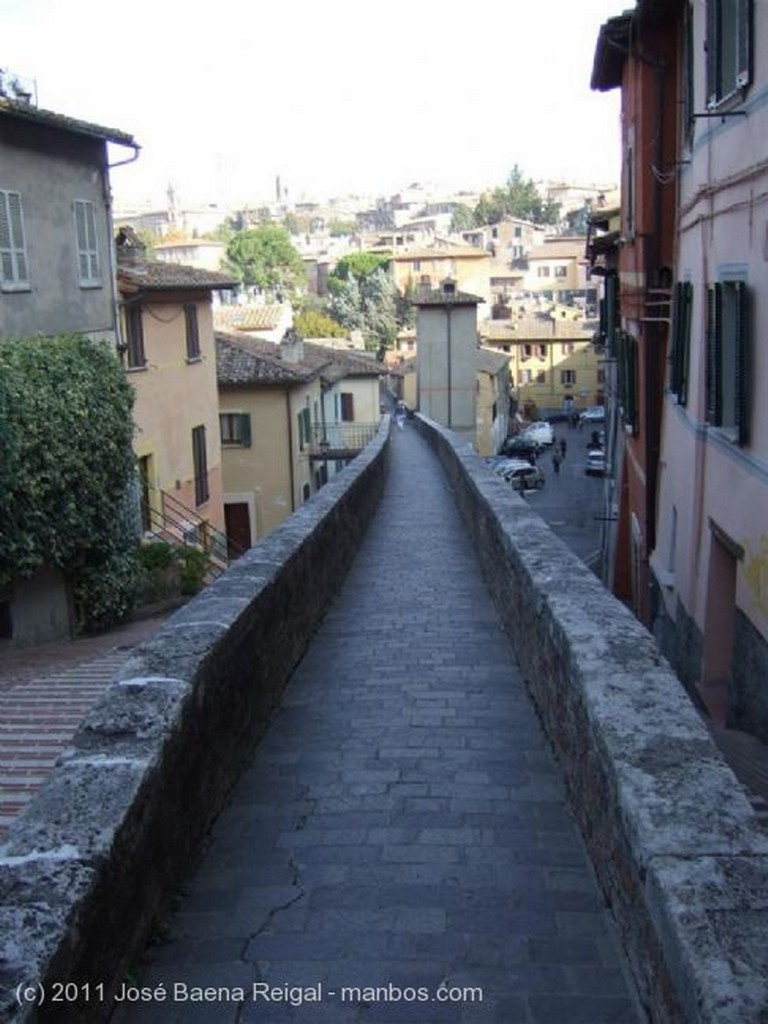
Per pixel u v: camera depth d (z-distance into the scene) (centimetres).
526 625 804
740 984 279
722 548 1185
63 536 1622
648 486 1727
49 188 1905
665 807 380
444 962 436
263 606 726
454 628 1034
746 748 909
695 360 1286
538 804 596
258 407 3731
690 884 329
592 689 501
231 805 600
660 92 1602
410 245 12644
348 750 691
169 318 2661
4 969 310
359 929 462
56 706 1094
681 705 476
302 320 8250
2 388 1443
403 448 3812
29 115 1756
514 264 12294
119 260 2459
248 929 462
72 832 386
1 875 358
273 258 11038
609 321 2464
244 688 657
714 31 1123
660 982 338
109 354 1808
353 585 1277
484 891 495
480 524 1339
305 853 539
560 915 471
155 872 448
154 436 2555
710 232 1200
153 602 1945
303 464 3934
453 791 618
